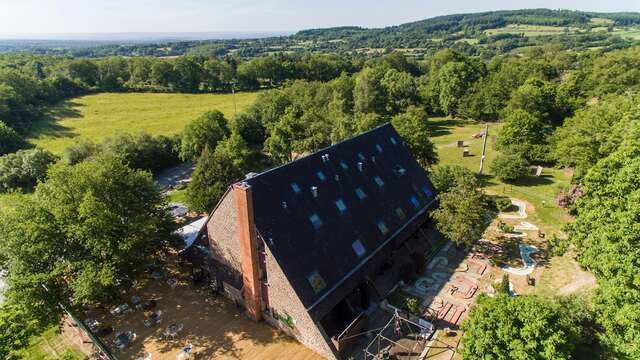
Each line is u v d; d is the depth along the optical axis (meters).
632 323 21.67
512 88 98.81
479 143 80.81
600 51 134.50
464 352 21.95
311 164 34.09
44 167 66.88
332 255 30.34
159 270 37.81
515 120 66.00
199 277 36.12
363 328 29.38
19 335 25.73
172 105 119.69
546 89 86.06
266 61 152.25
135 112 110.50
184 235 43.16
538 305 21.61
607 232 25.47
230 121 85.44
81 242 30.31
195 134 71.75
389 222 36.94
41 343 30.05
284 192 30.50
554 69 118.25
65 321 31.67
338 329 28.78
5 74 105.38
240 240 28.44
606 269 24.48
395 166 42.75
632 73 90.81
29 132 91.38
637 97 62.94
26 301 27.75
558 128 67.38
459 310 31.17
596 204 30.20
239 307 32.84
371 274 32.62
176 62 139.50
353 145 39.91
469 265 37.22
